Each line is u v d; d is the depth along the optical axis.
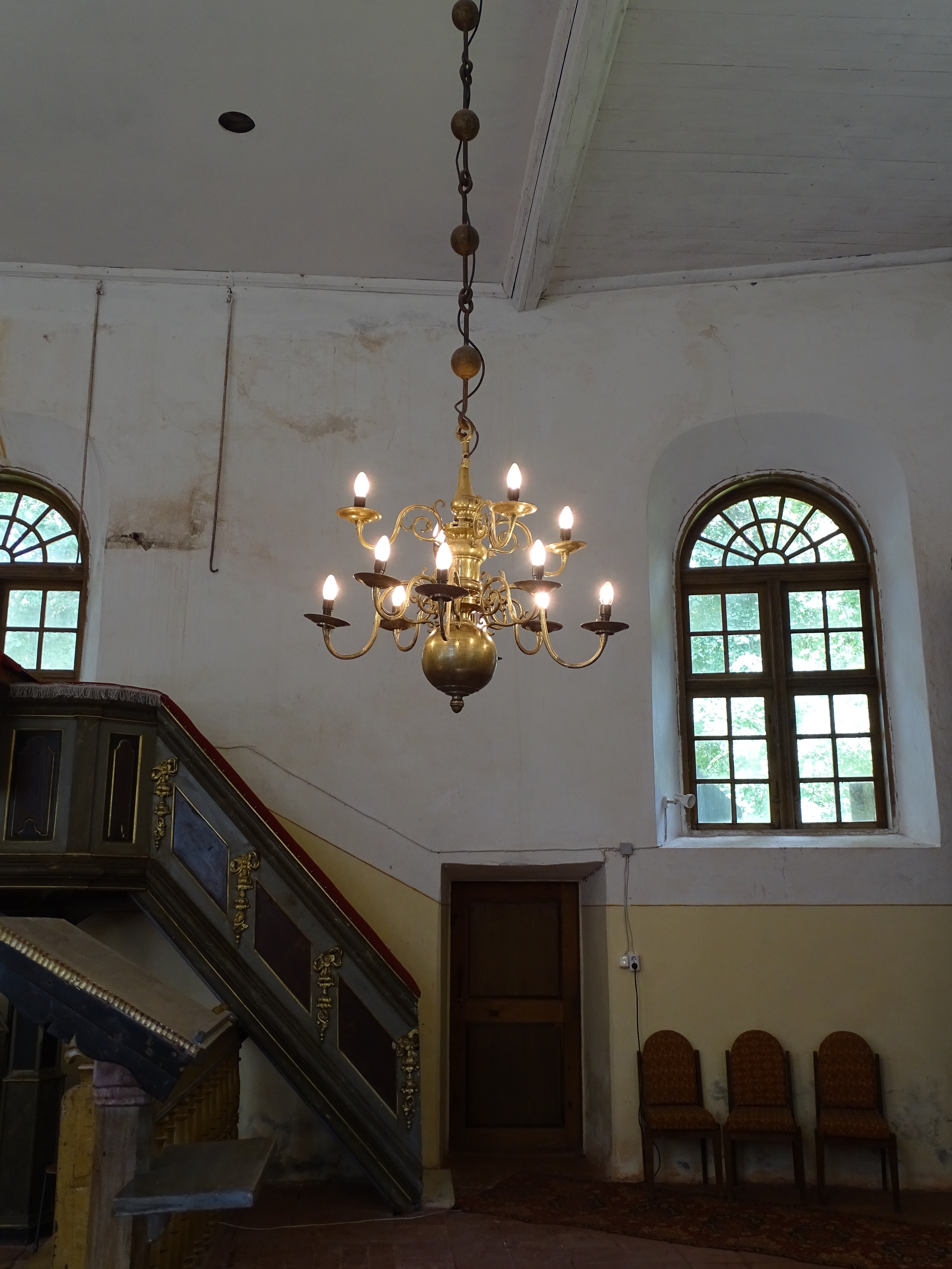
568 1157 6.77
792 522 7.70
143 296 7.32
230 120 5.91
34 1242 4.83
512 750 6.79
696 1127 5.93
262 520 7.06
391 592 4.01
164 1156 2.58
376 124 5.95
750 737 7.41
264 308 7.37
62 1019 2.28
